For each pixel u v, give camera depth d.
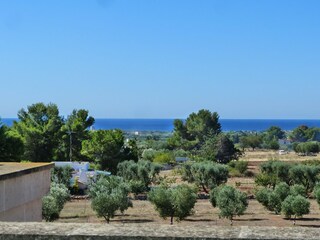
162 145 136.88
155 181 65.62
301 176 61.81
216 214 44.44
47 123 81.12
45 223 4.79
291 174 62.31
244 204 40.69
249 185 67.62
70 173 58.62
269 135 194.75
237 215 42.03
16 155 53.88
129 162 67.81
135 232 4.42
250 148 178.00
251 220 41.31
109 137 74.25
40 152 78.88
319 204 46.66
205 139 127.75
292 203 40.44
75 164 68.38
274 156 132.38
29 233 4.47
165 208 38.84
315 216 43.75
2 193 6.88
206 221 40.53
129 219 40.66
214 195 47.78
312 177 61.19
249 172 83.50
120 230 4.48
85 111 86.44
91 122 86.81
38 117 81.75
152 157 103.88
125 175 64.38
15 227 4.64
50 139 79.38
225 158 105.81
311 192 60.12
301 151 147.62
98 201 38.06
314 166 63.09
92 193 44.41
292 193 45.69
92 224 4.73
